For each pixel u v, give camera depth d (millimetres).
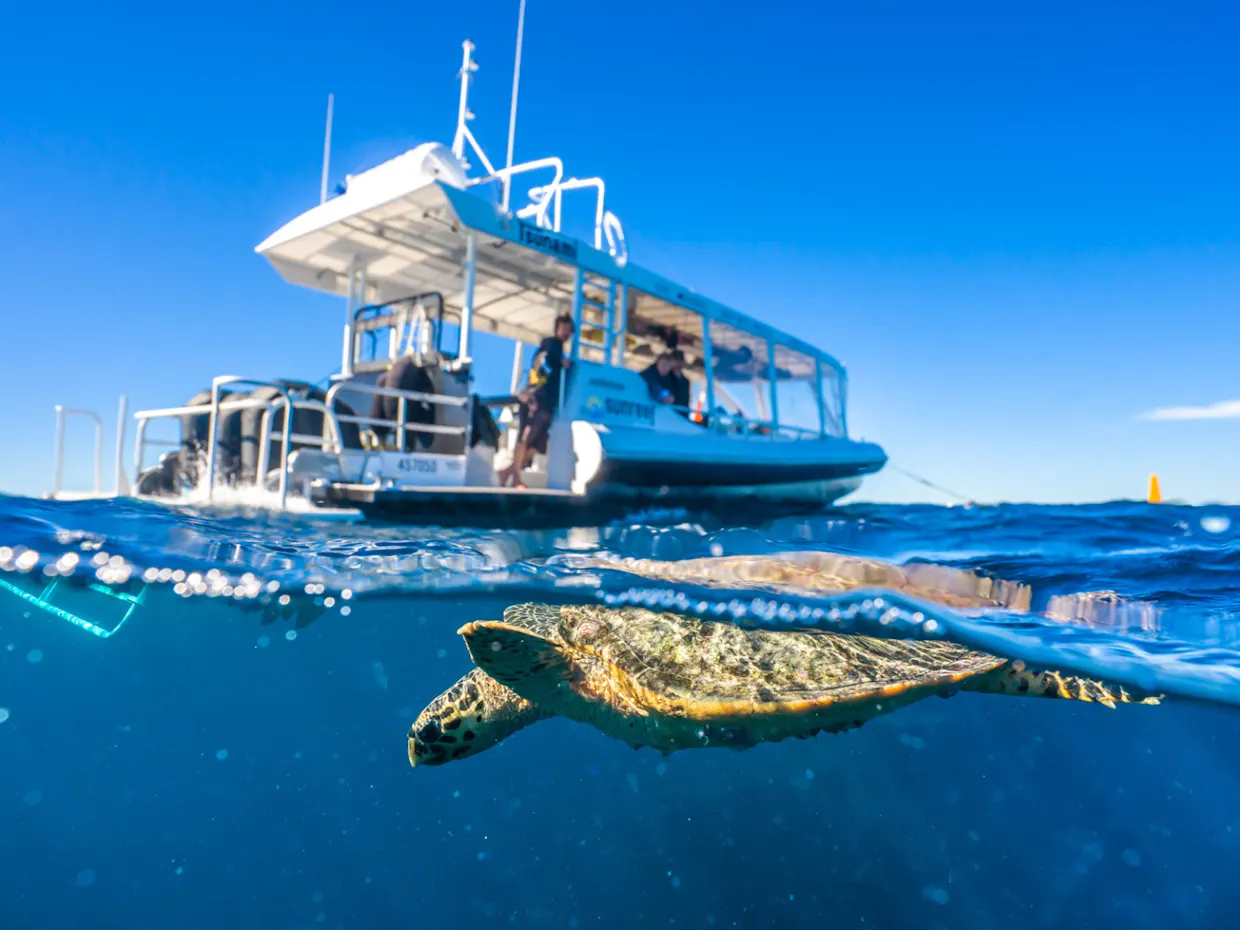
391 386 9039
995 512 10180
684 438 11227
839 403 15539
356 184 9695
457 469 9031
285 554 5758
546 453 10039
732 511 11188
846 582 5371
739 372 14070
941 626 4777
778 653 4184
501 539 7168
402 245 10359
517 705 4512
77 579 5445
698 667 3959
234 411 8672
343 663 7516
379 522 7738
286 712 7516
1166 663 4453
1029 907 4254
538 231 9812
